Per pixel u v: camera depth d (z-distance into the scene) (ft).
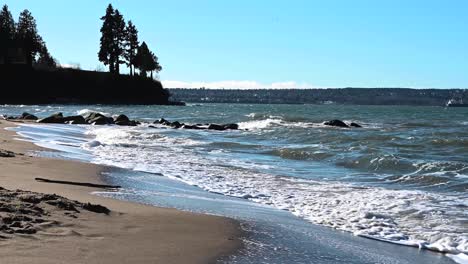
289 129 111.75
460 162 57.47
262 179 46.09
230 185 42.47
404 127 138.92
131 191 36.42
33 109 233.96
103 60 350.02
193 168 51.98
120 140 83.20
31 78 327.88
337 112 276.21
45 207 24.57
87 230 21.83
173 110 254.47
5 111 209.46
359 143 83.30
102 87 345.72
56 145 68.33
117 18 347.77
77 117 131.13
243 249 21.71
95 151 64.64
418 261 22.66
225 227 25.88
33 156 52.49
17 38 340.59
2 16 346.74
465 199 36.73
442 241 25.98
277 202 35.91
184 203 33.17
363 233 27.63
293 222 29.30
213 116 189.57
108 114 185.16
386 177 49.55
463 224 29.37
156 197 34.71
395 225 29.32
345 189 41.14
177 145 77.71
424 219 30.58
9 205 23.48
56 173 41.22
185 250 20.61
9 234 19.52
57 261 17.15
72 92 335.06
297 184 43.65
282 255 21.39
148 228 23.80
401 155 67.05
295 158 64.49
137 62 360.89
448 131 119.75
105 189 36.24
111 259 18.19
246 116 182.50
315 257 21.67
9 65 332.19
